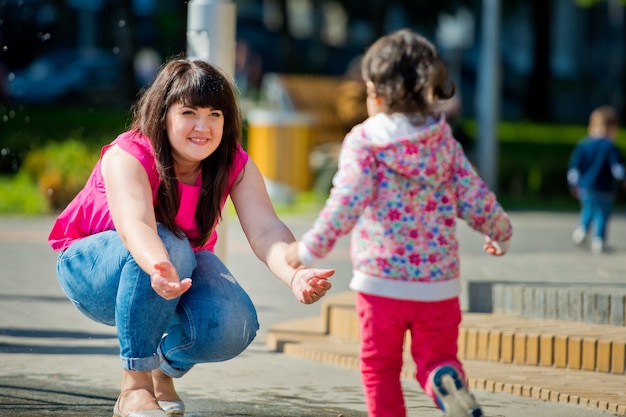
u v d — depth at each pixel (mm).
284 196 25000
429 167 6234
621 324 9625
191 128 6711
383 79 6270
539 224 22750
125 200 6586
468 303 10633
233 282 6980
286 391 8461
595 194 18516
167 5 44500
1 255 16203
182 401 7785
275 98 28406
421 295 6184
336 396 8289
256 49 57625
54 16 46844
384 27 41250
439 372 6062
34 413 7438
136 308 6645
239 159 7133
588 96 58406
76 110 34031
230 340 6789
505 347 9312
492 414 7660
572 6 70062
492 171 27656
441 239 6270
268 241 6820
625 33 64750
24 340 10281
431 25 44656
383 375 6332
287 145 25047
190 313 6789
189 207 6934
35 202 22656
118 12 36312
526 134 34344
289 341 10352
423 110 6281
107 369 9094
